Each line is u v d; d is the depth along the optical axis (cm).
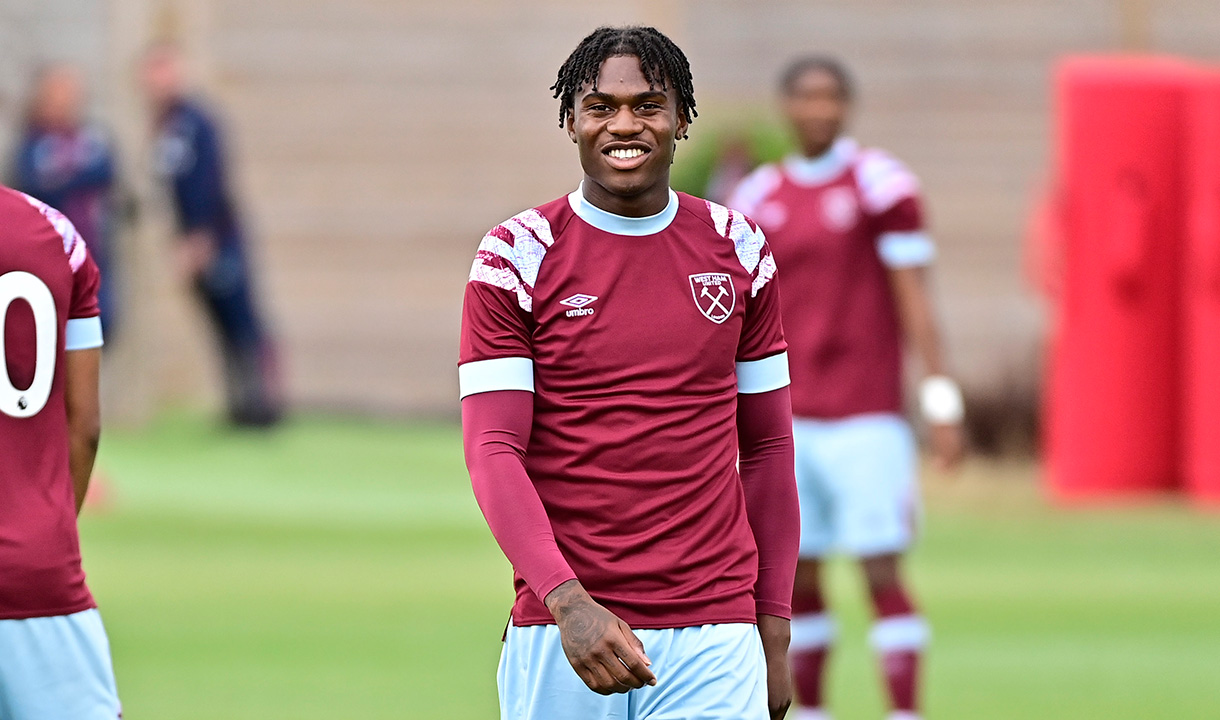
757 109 5666
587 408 1358
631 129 1352
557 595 1291
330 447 5009
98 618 1458
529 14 5891
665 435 1359
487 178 5888
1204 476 4369
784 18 5884
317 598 3131
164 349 5634
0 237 1420
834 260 2397
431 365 5847
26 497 1413
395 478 4509
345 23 5841
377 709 2381
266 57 5838
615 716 1362
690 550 1357
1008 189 5897
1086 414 4444
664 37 1380
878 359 2397
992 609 3150
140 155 5600
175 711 2361
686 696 1348
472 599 3144
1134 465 4447
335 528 3828
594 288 1363
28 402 1419
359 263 5850
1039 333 5834
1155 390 4444
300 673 2592
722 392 1386
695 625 1352
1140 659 2773
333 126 5850
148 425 5397
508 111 5891
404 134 5866
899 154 5906
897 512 2377
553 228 1377
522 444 1356
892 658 2338
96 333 1488
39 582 1408
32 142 4419
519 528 1316
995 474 4734
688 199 1420
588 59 1369
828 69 2423
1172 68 4409
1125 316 4416
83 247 1479
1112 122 4372
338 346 5841
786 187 2444
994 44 5897
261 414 5244
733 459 1395
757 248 1420
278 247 5838
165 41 5738
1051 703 2486
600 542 1354
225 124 5672
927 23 5894
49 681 1416
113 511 3931
